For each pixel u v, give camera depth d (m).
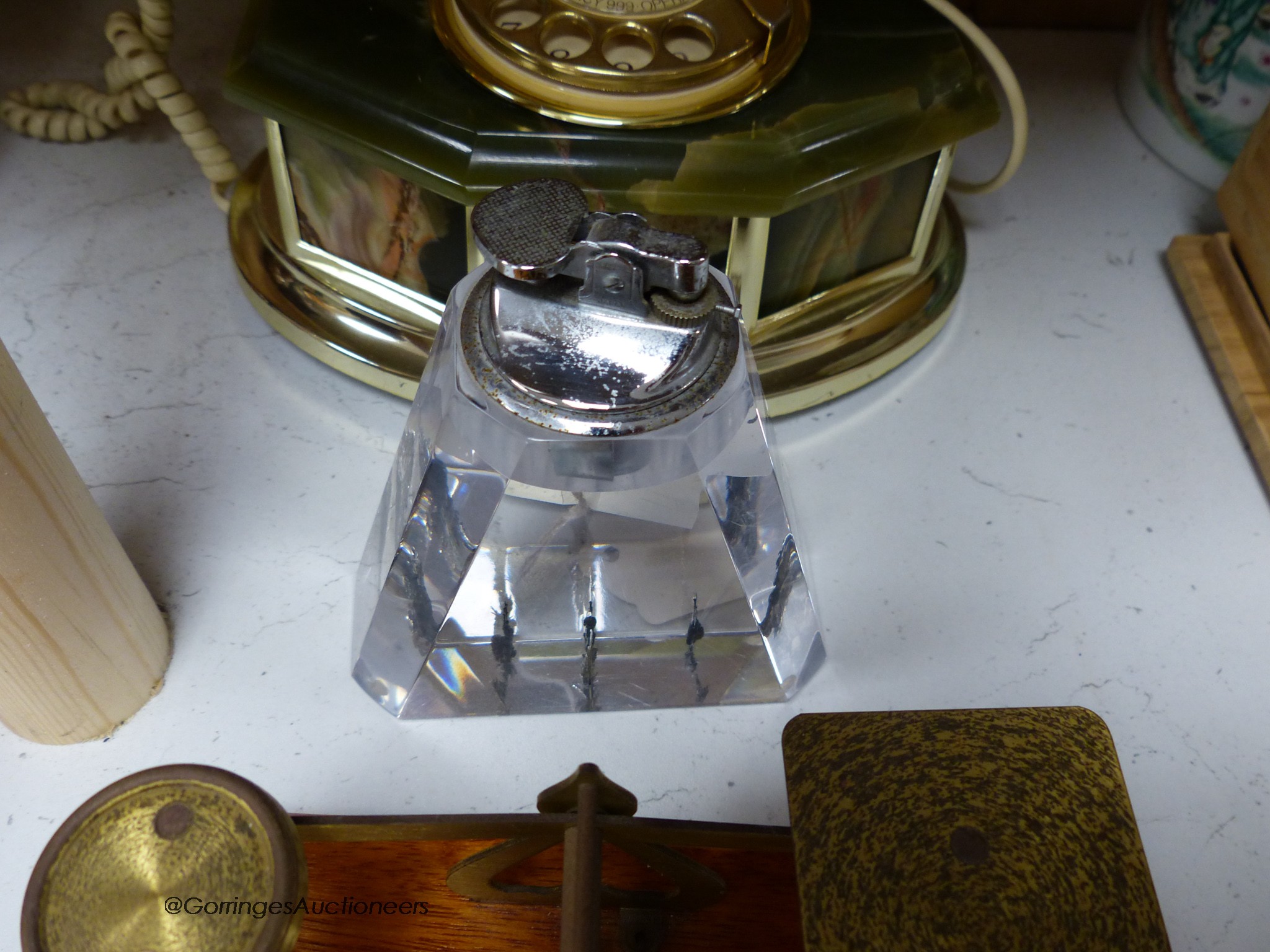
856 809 0.15
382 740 0.23
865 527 0.26
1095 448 0.27
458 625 0.22
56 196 0.30
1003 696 0.23
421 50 0.23
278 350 0.28
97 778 0.22
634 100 0.22
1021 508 0.26
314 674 0.23
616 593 0.22
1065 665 0.24
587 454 0.18
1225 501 0.26
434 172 0.22
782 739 0.18
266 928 0.14
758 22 0.23
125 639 0.21
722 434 0.19
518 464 0.19
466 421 0.19
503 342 0.18
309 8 0.23
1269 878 0.21
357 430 0.27
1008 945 0.14
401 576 0.21
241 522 0.25
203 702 0.23
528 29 0.23
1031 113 0.34
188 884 0.14
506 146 0.22
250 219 0.28
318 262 0.26
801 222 0.24
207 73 0.33
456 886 0.19
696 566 0.22
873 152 0.22
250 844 0.14
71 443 0.26
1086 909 0.15
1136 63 0.33
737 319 0.19
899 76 0.23
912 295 0.27
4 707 0.21
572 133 0.22
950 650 0.24
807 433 0.27
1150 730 0.23
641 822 0.17
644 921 0.19
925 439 0.27
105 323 0.28
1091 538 0.26
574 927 0.15
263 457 0.26
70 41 0.33
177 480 0.26
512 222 0.17
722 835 0.17
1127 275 0.30
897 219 0.26
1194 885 0.21
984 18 0.36
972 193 0.29
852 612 0.24
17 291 0.28
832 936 0.14
